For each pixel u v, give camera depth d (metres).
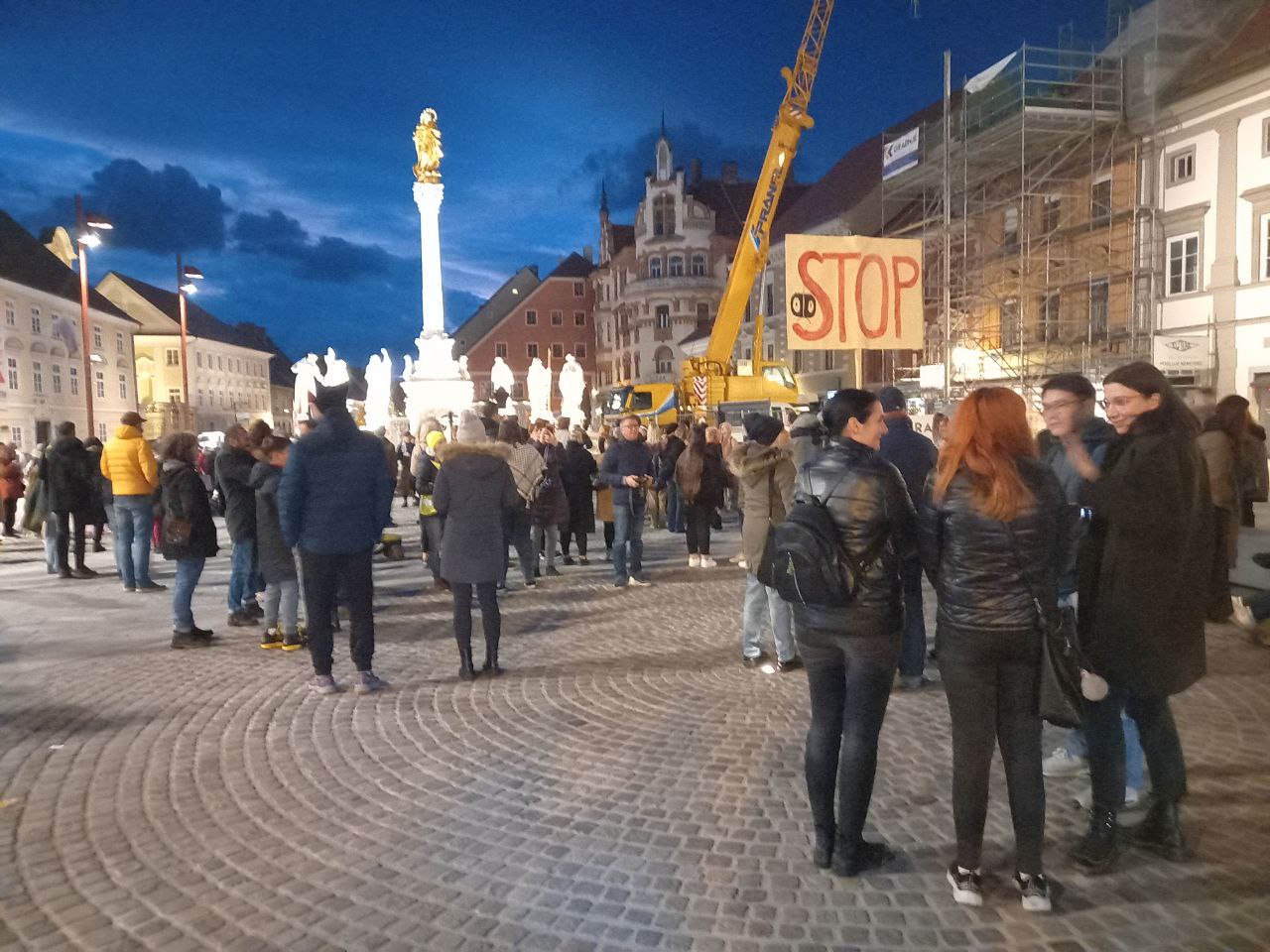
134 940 3.34
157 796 4.64
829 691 3.70
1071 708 3.16
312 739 5.48
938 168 28.84
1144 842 3.83
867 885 3.63
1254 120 21.45
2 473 16.05
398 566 12.29
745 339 50.16
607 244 81.81
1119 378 3.62
